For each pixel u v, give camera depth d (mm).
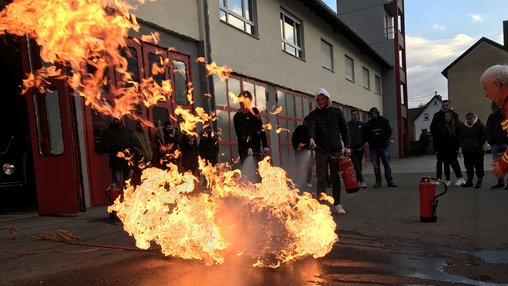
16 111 8547
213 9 10969
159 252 4367
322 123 6449
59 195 7000
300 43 16922
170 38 9672
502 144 8719
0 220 6641
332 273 3607
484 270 3625
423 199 5672
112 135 7285
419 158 26422
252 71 12789
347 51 22438
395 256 4086
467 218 5848
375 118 10125
